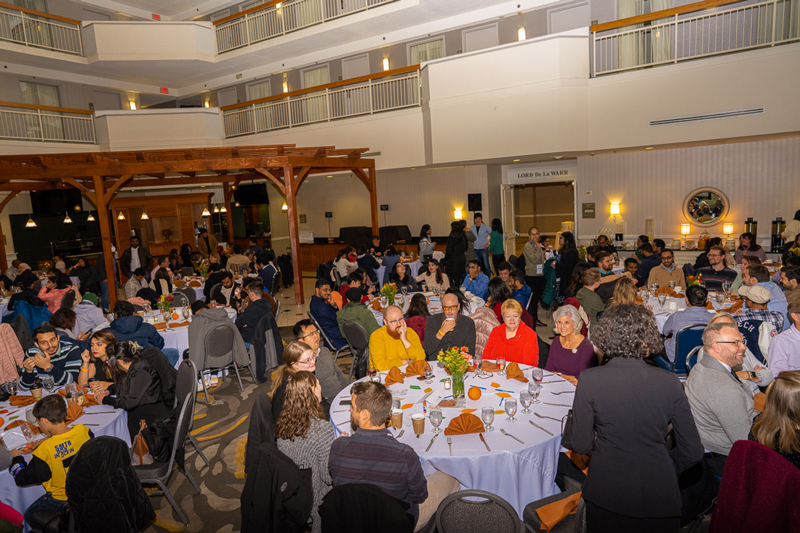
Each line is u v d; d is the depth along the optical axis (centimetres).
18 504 337
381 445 253
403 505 253
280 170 1574
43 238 1822
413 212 1684
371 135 1430
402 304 724
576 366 414
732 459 221
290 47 1705
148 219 1978
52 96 1762
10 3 1544
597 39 1103
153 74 1872
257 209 2070
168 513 394
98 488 292
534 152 1139
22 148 1454
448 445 305
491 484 298
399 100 1489
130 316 589
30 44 1550
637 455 210
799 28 979
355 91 1677
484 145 1202
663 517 211
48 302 891
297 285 1127
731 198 1184
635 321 214
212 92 2072
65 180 1041
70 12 1744
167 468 379
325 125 1512
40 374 455
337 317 627
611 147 1097
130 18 1917
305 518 277
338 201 1850
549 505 284
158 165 1060
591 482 221
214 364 625
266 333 689
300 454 293
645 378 210
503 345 459
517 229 2333
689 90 1004
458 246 1223
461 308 581
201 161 1076
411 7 1441
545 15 1405
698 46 1093
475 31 1512
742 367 401
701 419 293
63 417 330
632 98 1062
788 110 920
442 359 373
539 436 311
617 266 991
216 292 894
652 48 1097
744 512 217
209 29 1792
